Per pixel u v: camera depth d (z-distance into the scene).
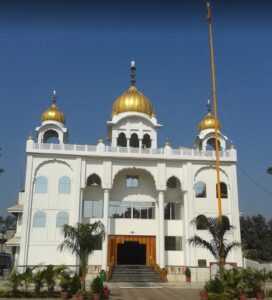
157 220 46.09
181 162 47.28
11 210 47.53
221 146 51.97
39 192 43.94
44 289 29.66
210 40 37.72
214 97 36.22
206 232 44.72
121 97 54.72
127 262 50.47
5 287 28.64
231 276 26.86
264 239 70.00
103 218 43.91
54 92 52.75
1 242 71.56
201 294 25.53
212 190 46.81
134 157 45.88
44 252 42.19
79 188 44.28
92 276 41.88
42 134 49.62
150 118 53.34
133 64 58.41
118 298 26.66
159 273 41.06
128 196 47.59
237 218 45.81
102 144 45.94
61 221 43.38
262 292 26.70
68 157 45.22
